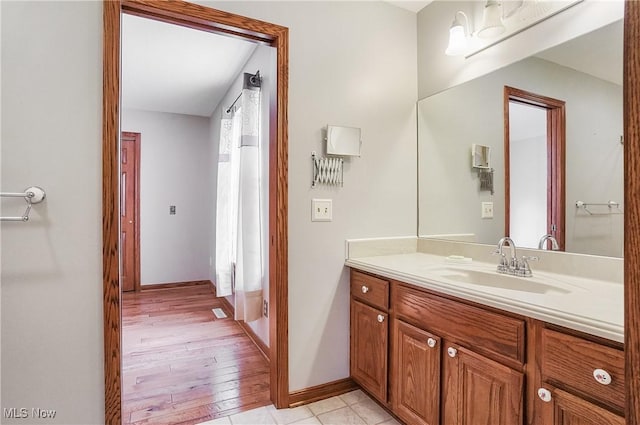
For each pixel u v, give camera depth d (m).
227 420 1.71
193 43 2.52
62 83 1.34
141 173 4.25
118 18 1.41
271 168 1.88
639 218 0.49
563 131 1.49
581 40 1.42
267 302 2.42
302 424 1.67
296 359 1.84
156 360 2.38
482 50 1.83
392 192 2.14
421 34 2.21
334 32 1.94
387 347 1.67
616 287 1.26
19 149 1.29
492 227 1.79
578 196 1.44
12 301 1.29
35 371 1.31
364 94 2.04
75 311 1.36
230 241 3.34
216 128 4.16
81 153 1.37
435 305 1.40
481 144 1.84
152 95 3.69
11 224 1.29
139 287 4.25
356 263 1.88
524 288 1.41
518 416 1.08
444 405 1.36
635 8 0.50
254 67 2.66
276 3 1.76
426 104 2.17
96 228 1.39
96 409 1.39
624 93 0.51
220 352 2.52
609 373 0.86
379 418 1.72
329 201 1.93
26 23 1.30
